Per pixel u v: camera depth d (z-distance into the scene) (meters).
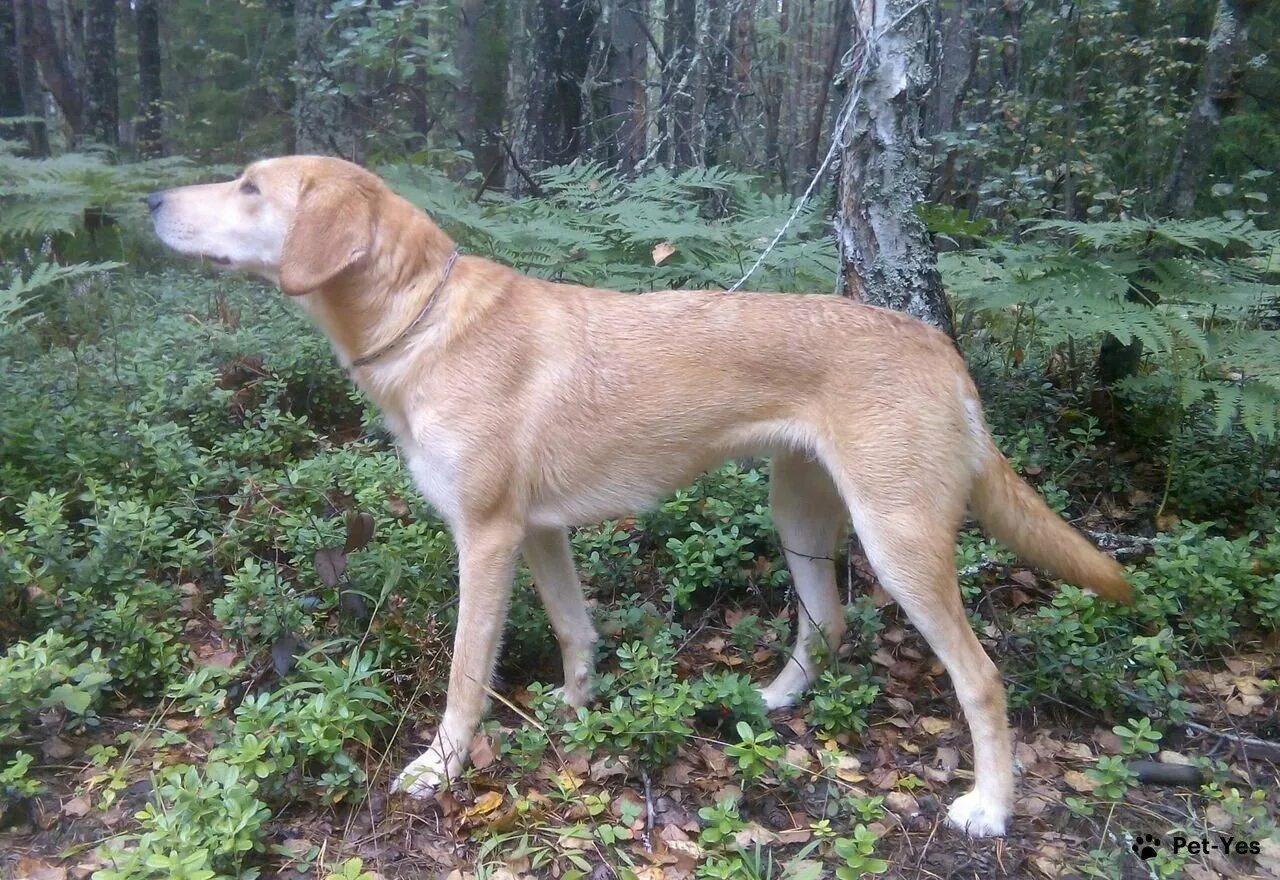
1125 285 1.52
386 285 1.06
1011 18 3.32
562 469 1.09
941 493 1.04
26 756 0.99
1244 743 1.13
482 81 3.59
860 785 1.08
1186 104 2.91
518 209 2.00
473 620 1.06
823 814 1.03
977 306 1.56
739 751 1.01
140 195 2.46
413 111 3.34
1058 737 1.18
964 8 3.36
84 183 2.45
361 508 1.41
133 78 6.34
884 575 1.04
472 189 2.47
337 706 1.02
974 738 1.04
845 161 1.42
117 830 0.97
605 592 1.41
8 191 2.21
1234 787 1.09
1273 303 1.85
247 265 1.15
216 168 2.63
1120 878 0.95
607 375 1.08
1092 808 1.05
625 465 1.10
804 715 1.21
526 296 1.10
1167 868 0.92
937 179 2.76
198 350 1.86
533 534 1.16
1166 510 1.63
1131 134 2.94
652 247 1.84
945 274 1.65
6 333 1.77
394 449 1.66
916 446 1.04
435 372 1.05
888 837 1.01
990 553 1.40
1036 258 1.64
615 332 1.10
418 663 1.18
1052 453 1.69
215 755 0.98
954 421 1.06
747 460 1.64
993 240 1.60
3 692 0.98
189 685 1.07
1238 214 1.95
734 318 1.09
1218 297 1.56
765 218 1.89
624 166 3.23
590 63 3.34
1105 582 1.09
